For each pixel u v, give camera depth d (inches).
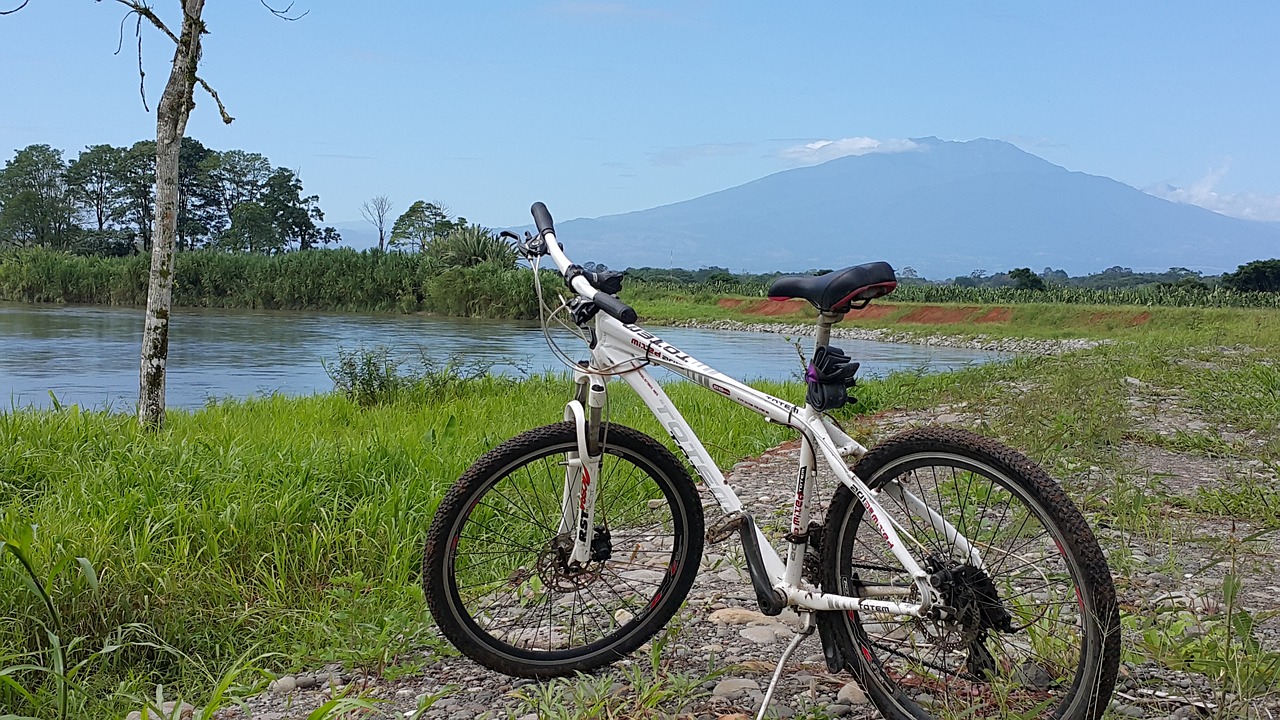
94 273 1731.1
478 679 115.9
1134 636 115.4
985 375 452.1
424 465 199.6
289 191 3818.9
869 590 98.4
